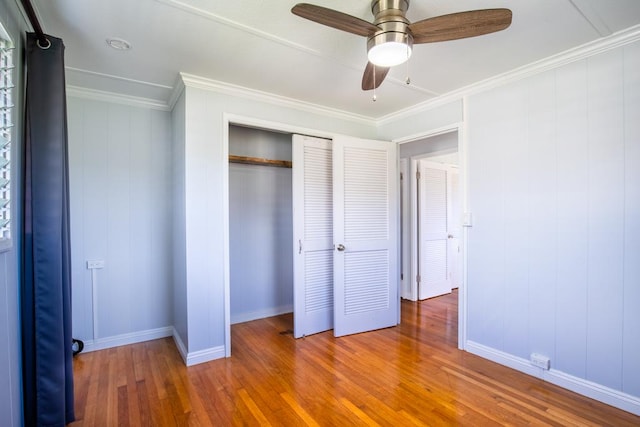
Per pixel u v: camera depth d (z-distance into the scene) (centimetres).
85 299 280
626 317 193
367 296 331
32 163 158
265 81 260
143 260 304
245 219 360
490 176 260
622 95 194
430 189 470
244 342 300
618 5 166
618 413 190
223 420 185
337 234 317
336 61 226
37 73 158
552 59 220
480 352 268
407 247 455
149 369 247
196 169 256
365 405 200
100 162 286
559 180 221
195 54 216
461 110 281
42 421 161
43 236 160
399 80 259
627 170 192
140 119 302
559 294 221
